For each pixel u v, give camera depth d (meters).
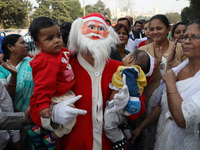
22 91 2.13
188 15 30.59
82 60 1.66
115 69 1.74
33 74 1.41
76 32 1.61
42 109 1.33
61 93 1.48
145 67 1.60
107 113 1.43
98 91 1.61
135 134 1.92
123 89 1.36
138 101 1.45
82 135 1.56
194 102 1.42
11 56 2.24
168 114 1.70
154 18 2.38
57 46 1.40
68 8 62.00
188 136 1.54
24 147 2.01
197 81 1.49
